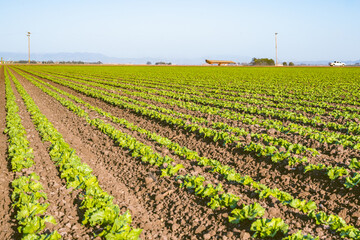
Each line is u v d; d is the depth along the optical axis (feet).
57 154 33.63
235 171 31.32
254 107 62.03
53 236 18.66
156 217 22.89
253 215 20.71
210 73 202.08
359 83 117.91
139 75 181.98
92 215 20.65
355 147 34.50
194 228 21.13
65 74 192.03
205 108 61.67
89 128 48.60
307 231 20.02
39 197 24.09
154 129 48.83
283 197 23.90
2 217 22.15
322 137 38.01
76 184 26.61
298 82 125.90
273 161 31.17
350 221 21.77
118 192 26.48
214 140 38.81
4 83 128.16
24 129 46.32
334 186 26.21
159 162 31.42
